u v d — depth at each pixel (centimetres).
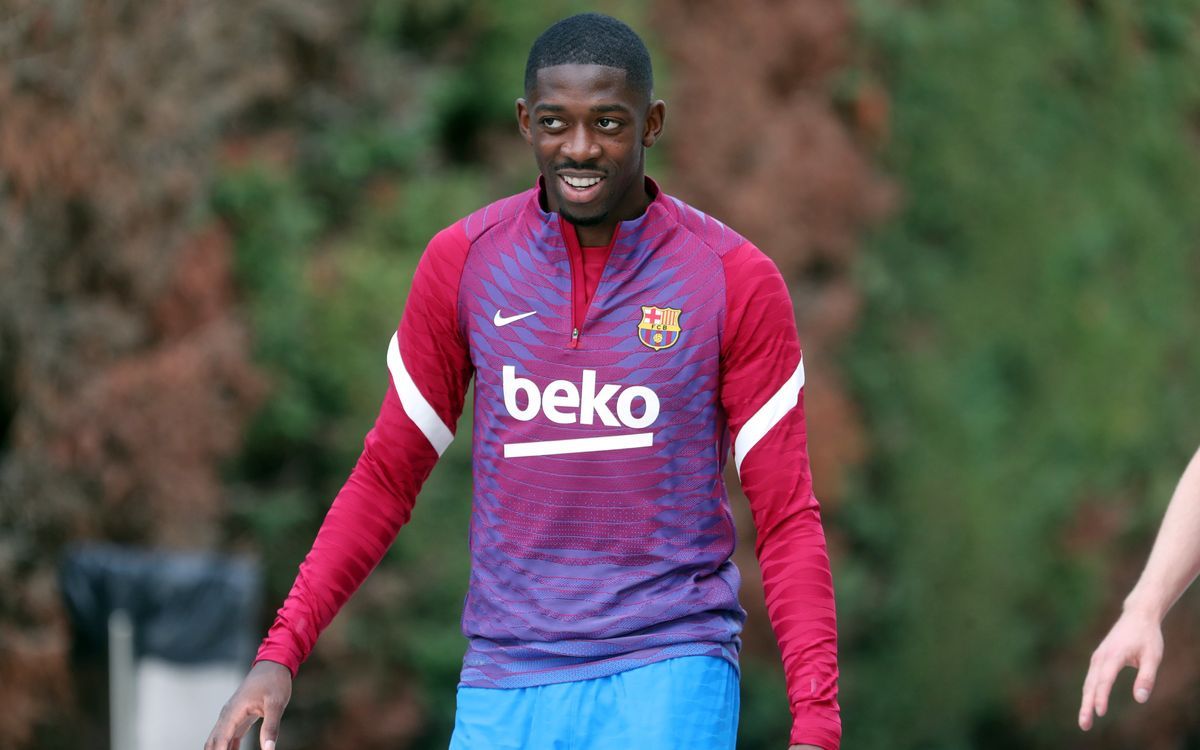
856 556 7475
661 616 1119
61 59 4628
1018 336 8362
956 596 7675
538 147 1088
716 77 6775
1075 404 8531
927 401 7762
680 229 1125
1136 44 9131
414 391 1173
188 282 5100
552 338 1120
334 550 1167
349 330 5453
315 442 5466
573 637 1121
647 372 1112
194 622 4191
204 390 4997
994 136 8325
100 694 4391
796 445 1139
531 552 1130
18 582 4509
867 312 7694
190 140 5031
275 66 5459
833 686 1111
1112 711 8469
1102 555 8469
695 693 1109
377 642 5425
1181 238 9331
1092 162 8919
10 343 4672
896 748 7500
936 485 7681
